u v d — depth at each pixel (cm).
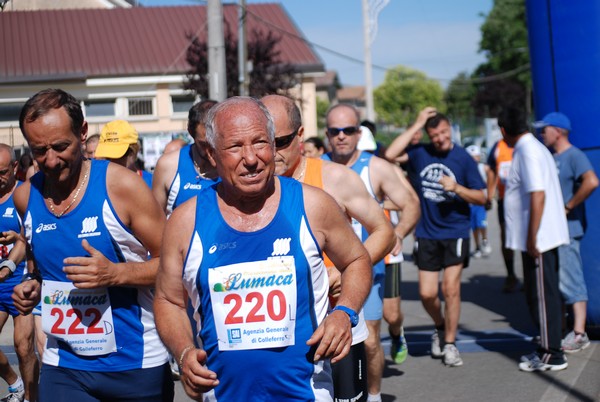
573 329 1058
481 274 1769
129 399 510
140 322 504
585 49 1073
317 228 415
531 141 939
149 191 499
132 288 502
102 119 3375
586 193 1005
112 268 475
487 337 1149
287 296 404
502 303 1414
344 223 426
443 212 1015
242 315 402
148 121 3444
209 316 409
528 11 1148
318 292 419
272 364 405
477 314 1320
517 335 1153
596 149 1070
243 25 2509
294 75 3431
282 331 404
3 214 839
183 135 2331
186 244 411
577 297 1033
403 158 1216
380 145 1217
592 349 1042
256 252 404
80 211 490
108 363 503
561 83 1097
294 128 583
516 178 959
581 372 934
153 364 510
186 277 411
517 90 8150
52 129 464
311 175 598
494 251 2214
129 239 498
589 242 1069
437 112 1051
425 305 1037
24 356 790
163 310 423
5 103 2162
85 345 503
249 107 397
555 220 930
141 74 3378
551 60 1109
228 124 392
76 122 477
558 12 1095
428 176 1033
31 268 550
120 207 491
